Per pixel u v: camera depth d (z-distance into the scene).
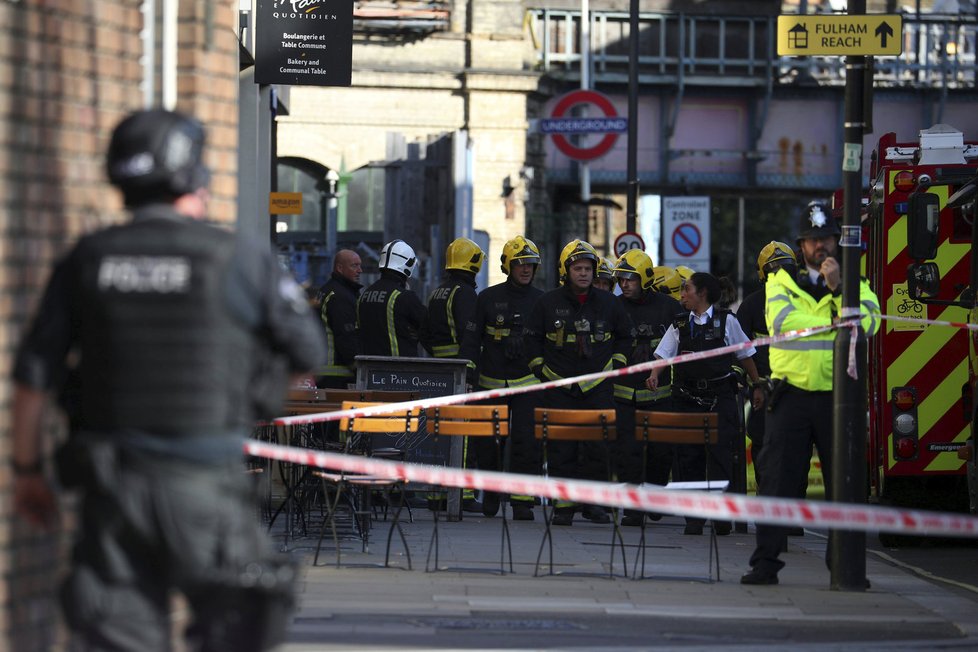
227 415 18.00
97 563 17.67
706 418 41.34
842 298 37.47
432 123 123.25
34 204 22.31
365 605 33.84
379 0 121.06
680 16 130.38
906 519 25.58
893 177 52.38
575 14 131.62
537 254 53.81
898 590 38.50
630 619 33.34
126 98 24.83
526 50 125.06
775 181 133.00
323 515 47.81
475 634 31.06
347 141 122.12
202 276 17.81
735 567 42.41
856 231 37.38
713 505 25.61
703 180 132.50
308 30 58.69
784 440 38.44
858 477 37.31
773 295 38.53
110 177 18.38
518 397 52.97
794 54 37.22
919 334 52.28
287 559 18.30
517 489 25.61
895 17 37.16
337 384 57.97
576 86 131.25
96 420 17.94
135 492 17.53
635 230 95.31
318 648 28.94
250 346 18.30
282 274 18.44
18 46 21.94
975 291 46.34
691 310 50.50
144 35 25.67
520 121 124.00
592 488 25.52
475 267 56.50
